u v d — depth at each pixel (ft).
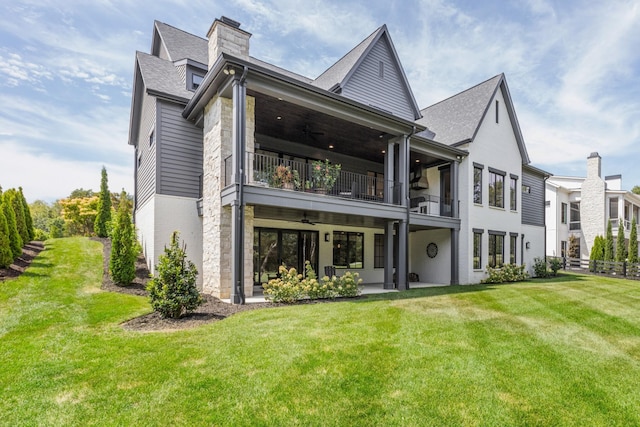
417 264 46.39
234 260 23.08
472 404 10.29
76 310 18.90
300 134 36.24
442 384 11.40
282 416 9.41
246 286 25.32
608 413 10.14
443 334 16.65
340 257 41.01
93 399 9.98
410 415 9.64
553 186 70.90
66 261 31.01
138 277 28.27
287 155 38.11
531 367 13.06
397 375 11.93
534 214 55.11
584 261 67.31
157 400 10.00
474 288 34.94
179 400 10.02
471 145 42.63
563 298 28.71
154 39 43.78
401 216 33.47
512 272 44.65
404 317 19.72
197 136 31.32
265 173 28.76
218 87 25.66
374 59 40.55
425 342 15.34
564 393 11.17
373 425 9.18
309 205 27.04
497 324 19.02
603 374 12.72
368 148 40.68
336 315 19.66
